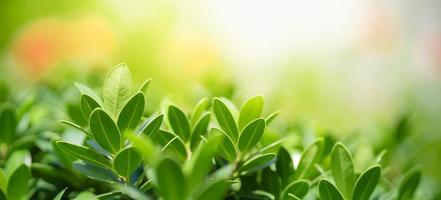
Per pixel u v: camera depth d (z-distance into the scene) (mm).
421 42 2260
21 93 848
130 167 482
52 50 1695
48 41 1701
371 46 2299
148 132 492
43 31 1725
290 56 2408
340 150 516
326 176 536
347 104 2246
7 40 2225
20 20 2270
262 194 523
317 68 2340
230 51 2420
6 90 812
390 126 777
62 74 1013
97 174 498
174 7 2293
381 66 2277
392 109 2162
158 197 490
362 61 2305
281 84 2305
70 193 567
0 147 618
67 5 2281
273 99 832
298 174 545
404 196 564
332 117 2201
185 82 2004
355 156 640
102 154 505
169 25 2252
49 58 1671
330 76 2318
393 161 739
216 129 502
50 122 664
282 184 542
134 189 474
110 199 499
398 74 2232
